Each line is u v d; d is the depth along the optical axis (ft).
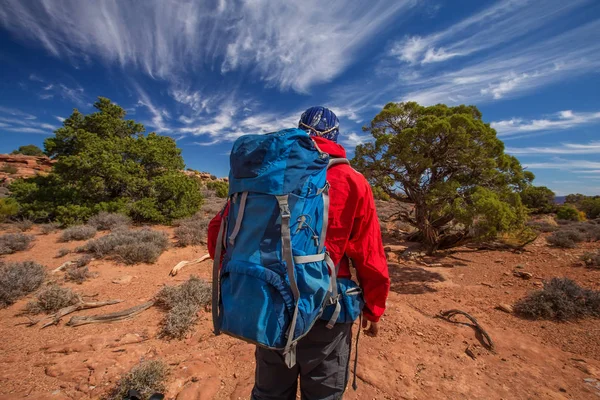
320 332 4.52
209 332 12.94
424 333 13.25
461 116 24.16
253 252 3.77
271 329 3.59
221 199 75.72
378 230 4.72
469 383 9.91
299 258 3.75
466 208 22.94
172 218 43.60
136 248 23.88
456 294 18.93
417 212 31.55
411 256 28.96
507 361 11.34
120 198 44.83
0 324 13.91
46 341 12.31
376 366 10.61
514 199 24.50
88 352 11.29
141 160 51.26
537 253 29.32
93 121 57.77
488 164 24.29
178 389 9.28
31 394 9.04
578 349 12.34
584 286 19.77
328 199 4.09
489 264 26.30
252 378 9.79
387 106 31.65
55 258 24.23
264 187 3.76
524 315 15.66
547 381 10.17
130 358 10.87
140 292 17.99
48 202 42.01
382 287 4.76
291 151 3.84
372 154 29.43
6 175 122.93
